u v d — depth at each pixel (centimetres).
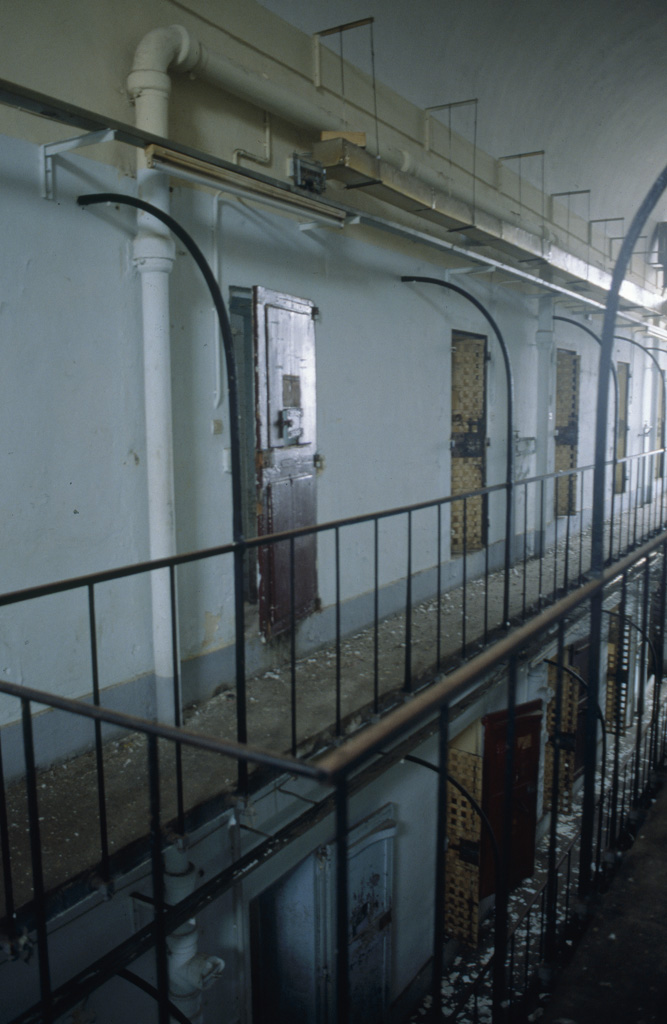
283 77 419
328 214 412
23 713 175
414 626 527
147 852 267
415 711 109
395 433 561
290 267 445
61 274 316
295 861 388
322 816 325
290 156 418
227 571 415
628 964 174
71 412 325
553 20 575
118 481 348
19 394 304
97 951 268
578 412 938
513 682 145
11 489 304
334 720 363
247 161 406
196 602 395
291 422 430
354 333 508
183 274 375
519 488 769
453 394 702
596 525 179
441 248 527
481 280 675
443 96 565
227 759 331
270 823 343
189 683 389
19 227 298
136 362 353
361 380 518
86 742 337
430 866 543
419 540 599
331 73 456
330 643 496
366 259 516
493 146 662
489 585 650
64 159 312
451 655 455
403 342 564
